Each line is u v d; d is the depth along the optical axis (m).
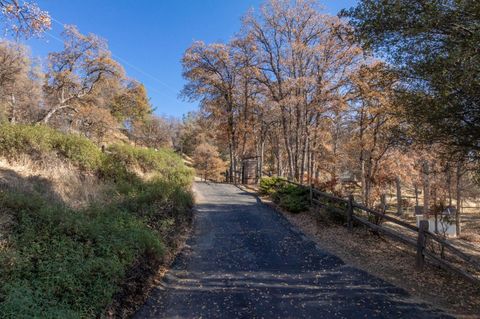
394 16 5.38
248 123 29.38
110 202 7.72
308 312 4.71
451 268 5.67
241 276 6.11
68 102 27.64
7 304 3.23
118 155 12.66
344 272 6.35
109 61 28.09
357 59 15.25
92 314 3.92
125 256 5.13
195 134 55.28
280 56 20.03
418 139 7.09
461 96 5.40
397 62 6.09
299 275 6.20
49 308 3.49
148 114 47.19
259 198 15.75
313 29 19.03
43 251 4.44
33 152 8.77
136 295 4.89
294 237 8.84
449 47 5.09
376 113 11.34
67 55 27.05
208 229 9.55
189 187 14.67
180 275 6.09
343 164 23.77
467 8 4.59
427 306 4.95
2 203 5.09
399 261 7.00
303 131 19.02
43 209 5.27
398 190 27.66
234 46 23.78
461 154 6.89
